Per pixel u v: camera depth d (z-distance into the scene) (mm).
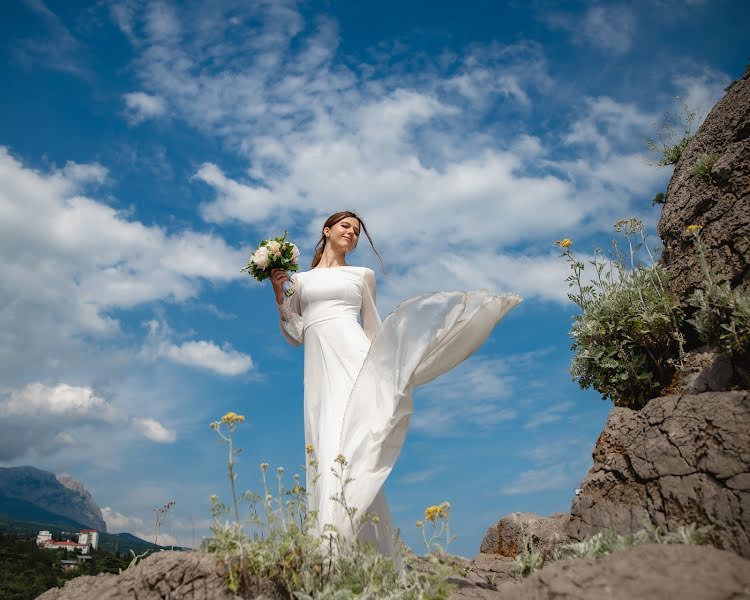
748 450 3332
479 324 4867
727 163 4766
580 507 4219
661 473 3738
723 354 4090
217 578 3072
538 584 2592
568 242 5449
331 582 3268
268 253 5230
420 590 3064
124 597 3102
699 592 2221
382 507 4520
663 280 5125
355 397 4434
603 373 5156
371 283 5613
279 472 3439
